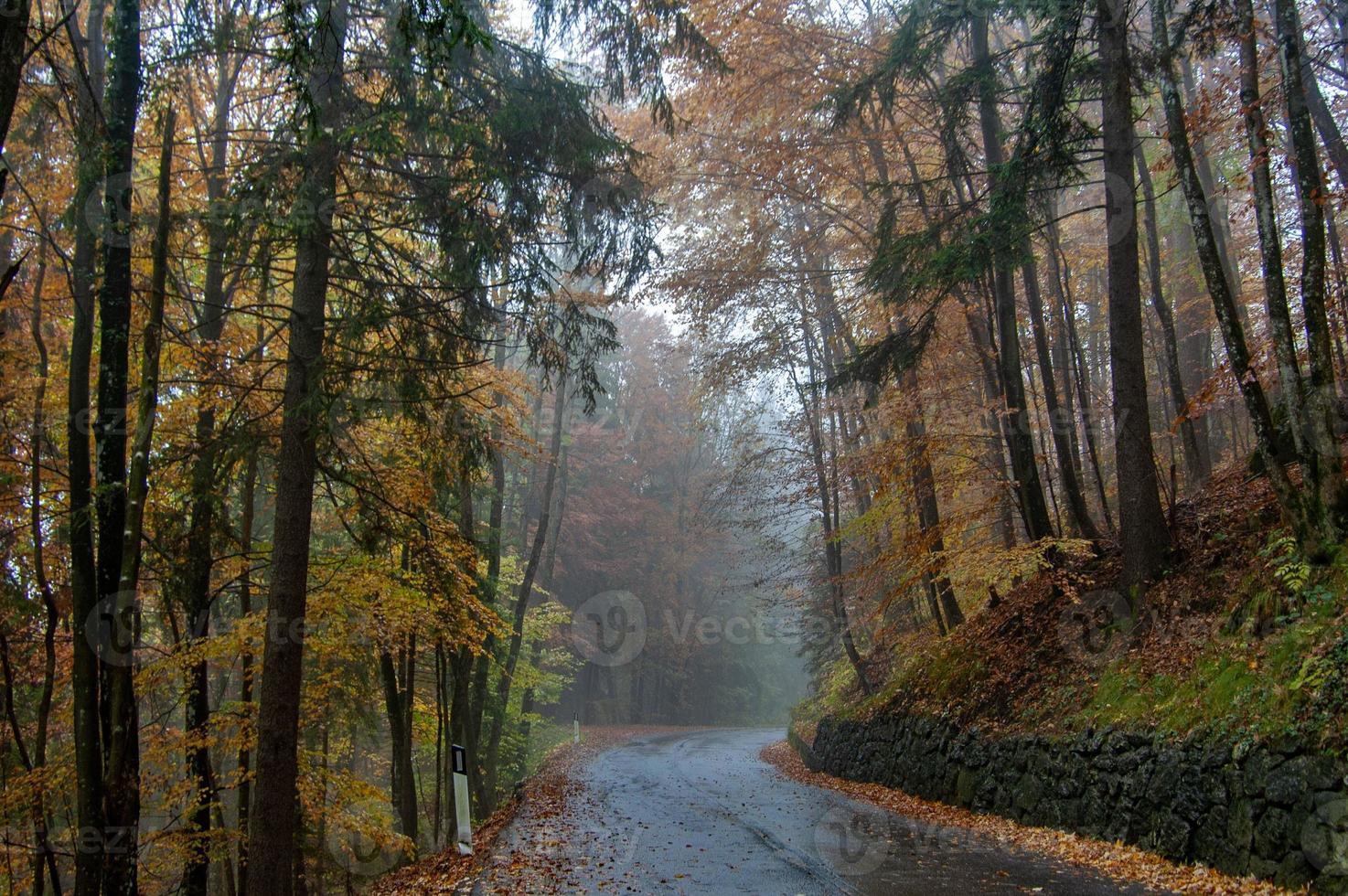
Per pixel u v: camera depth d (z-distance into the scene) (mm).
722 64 11484
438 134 9336
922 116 18406
